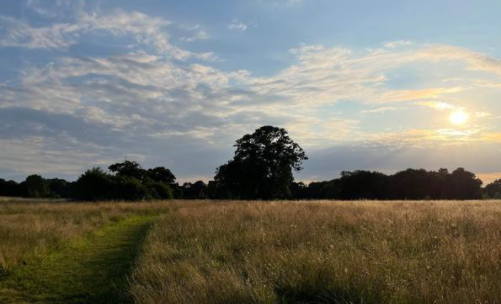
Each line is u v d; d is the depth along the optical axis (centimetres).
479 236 968
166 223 1647
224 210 2044
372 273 596
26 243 1103
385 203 2769
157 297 563
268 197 6894
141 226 1870
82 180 4922
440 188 9288
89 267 921
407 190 9400
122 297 646
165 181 9775
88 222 1809
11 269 881
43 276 838
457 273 627
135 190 4956
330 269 635
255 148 6938
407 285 557
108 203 3184
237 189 6988
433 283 548
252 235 1073
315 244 902
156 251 953
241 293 555
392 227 1155
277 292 600
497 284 543
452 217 1376
